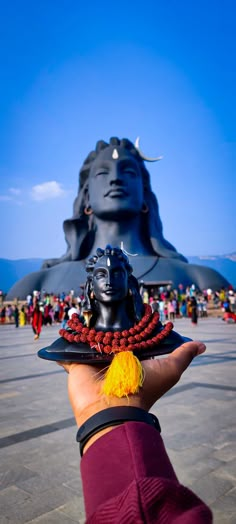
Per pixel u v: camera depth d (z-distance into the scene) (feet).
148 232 155.33
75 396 4.34
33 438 15.76
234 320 86.99
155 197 159.63
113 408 3.92
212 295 139.95
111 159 144.05
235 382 25.57
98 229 150.41
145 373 4.27
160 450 3.51
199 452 13.91
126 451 3.36
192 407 19.72
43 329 82.43
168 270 145.38
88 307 6.91
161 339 6.18
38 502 10.66
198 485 11.48
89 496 3.22
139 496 2.81
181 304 115.03
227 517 9.77
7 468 12.89
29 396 23.35
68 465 13.08
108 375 4.16
